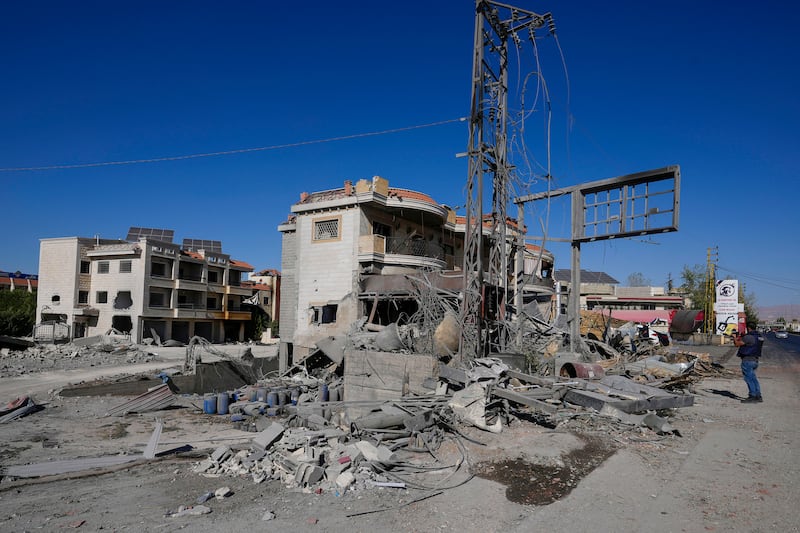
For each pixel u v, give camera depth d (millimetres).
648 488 6316
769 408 11734
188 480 7000
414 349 15578
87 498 6312
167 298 51000
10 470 7707
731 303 40875
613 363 17578
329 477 6652
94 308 48562
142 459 8352
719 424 9961
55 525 5379
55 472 7551
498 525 5223
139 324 47000
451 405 9570
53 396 17875
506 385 11000
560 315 26656
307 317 28875
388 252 29766
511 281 26375
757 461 7406
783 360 27703
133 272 47719
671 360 20109
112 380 20297
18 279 66562
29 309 49594
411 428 8609
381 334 16688
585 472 6973
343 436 8250
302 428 9125
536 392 10750
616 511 5574
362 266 27891
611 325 31375
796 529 5023
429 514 5527
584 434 8883
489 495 6098
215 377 21406
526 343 18219
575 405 10766
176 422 13492
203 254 56406
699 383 16578
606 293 71000
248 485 6641
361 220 28234
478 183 14047
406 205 29391
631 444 8430
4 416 13773
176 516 5551
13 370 26953
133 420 13734
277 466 7195
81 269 48938
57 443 10695
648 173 14102
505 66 15312
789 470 6949
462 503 5852
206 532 5102
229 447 8102
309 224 29891
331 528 5172
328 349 20109
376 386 14570
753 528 5074
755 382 12477
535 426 9453
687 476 6770
